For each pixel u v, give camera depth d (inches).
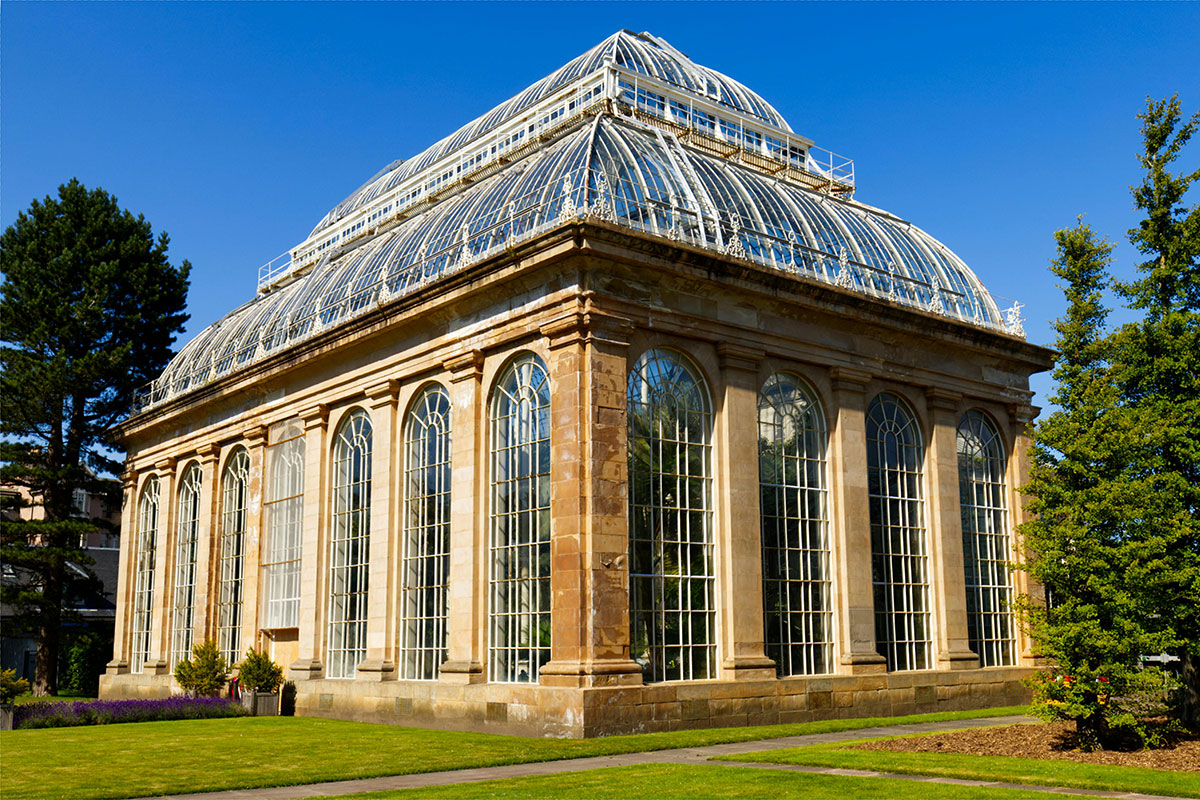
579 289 1065.5
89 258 2276.1
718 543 1151.0
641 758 834.8
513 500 1136.2
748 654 1135.6
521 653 1092.5
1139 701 931.3
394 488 1310.3
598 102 1501.0
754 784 650.8
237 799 655.8
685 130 1556.3
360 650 1342.3
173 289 2436.0
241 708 1403.8
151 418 1942.7
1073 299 961.5
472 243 1263.5
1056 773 682.2
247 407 1680.6
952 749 823.1
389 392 1336.1
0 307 2201.0
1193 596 924.0
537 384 1127.6
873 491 1343.5
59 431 2158.0
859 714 1226.6
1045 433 924.6
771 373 1246.9
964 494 1467.8
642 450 1103.0
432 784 705.6
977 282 1595.7
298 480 1526.8
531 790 649.0
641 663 1056.2
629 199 1163.3
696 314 1162.6
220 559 1729.8
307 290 1654.8
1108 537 883.4
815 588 1246.3
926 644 1362.0
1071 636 824.9
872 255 1449.3
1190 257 1042.7
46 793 686.5
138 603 2001.7
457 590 1168.2
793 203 1413.6
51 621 2043.6
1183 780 654.5
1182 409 1012.5
